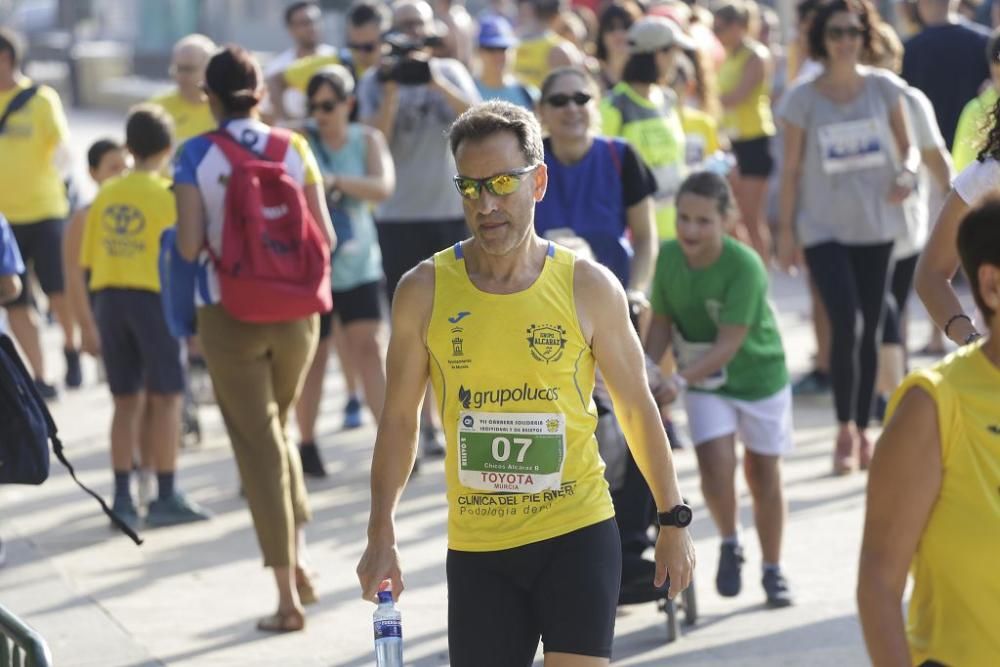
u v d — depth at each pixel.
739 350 24.22
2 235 27.25
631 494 22.41
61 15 153.88
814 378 40.50
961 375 11.75
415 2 39.59
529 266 15.07
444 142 35.03
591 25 59.75
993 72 22.45
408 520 30.55
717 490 24.22
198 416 38.28
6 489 34.19
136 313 30.69
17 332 43.56
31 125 43.38
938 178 33.34
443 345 14.98
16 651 14.07
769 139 50.47
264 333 24.03
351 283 33.38
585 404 15.16
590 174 26.09
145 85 130.00
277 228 23.89
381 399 33.72
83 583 27.27
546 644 15.00
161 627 24.80
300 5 43.38
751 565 27.50
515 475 14.98
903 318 37.78
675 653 22.92
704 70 40.50
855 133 32.44
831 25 32.22
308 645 23.77
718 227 23.86
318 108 32.28
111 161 34.66
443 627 24.38
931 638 12.01
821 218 32.75
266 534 24.27
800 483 32.28
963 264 11.84
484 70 39.50
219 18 124.88
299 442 35.16
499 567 15.16
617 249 25.88
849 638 23.28
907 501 11.71
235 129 24.44
